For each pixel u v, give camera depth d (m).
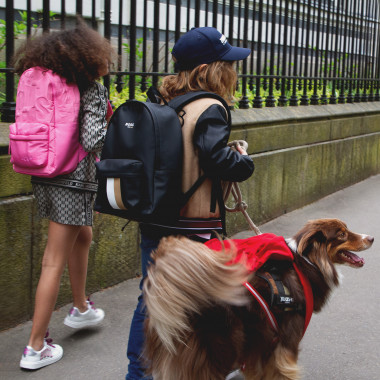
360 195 7.62
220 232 2.54
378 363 3.32
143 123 2.37
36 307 3.07
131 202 2.33
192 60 2.57
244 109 5.75
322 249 2.62
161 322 2.01
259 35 5.95
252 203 5.78
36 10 5.21
